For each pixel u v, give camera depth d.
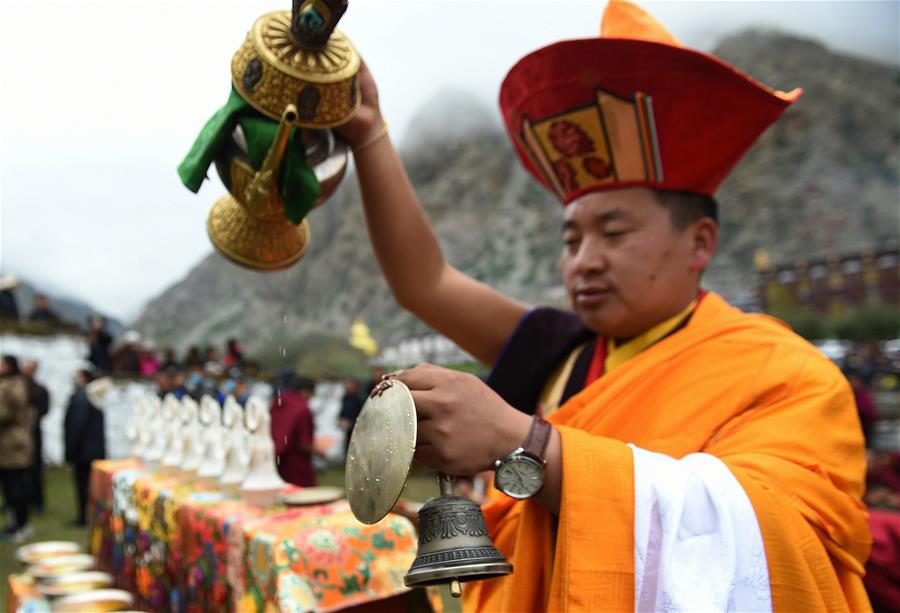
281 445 3.92
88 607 1.98
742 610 0.90
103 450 6.23
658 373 1.14
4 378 5.82
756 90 1.20
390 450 0.87
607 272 1.26
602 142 1.26
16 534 5.72
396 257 1.40
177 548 2.06
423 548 0.88
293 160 1.06
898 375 10.69
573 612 0.90
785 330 1.21
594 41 1.21
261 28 1.06
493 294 1.53
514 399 1.41
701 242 1.32
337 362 12.54
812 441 1.03
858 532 1.04
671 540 0.91
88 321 13.30
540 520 1.09
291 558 1.46
